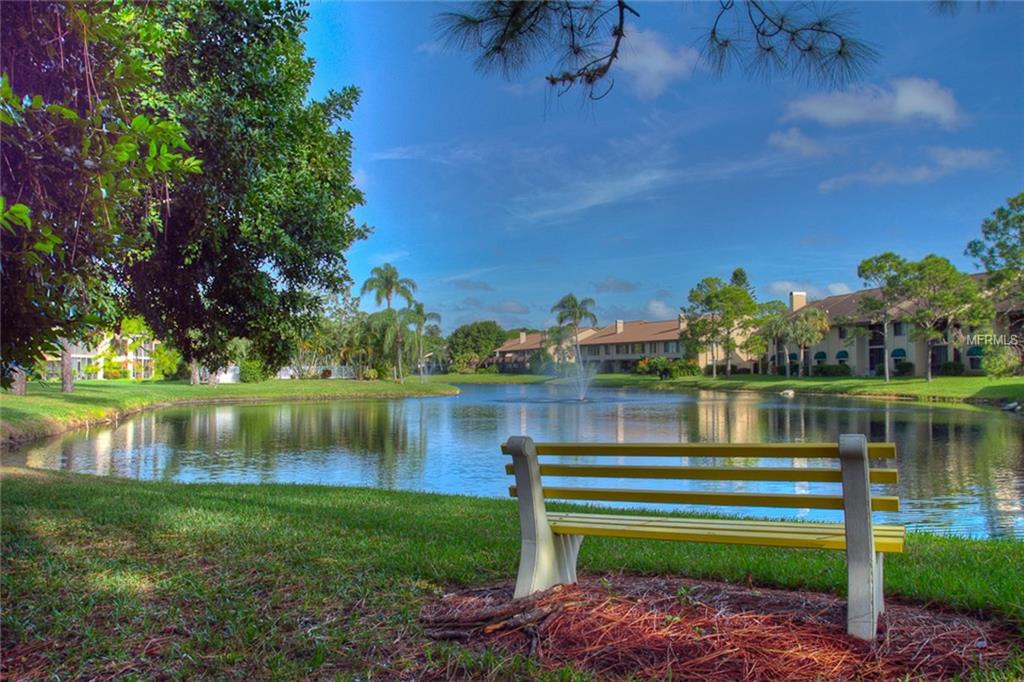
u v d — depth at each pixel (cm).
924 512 1073
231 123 870
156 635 372
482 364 11425
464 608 392
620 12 530
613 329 10338
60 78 428
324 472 1614
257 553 546
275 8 923
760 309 6962
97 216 375
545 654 331
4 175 371
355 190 1396
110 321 859
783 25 452
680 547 591
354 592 437
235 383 6109
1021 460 1638
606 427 2673
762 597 388
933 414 3031
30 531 635
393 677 319
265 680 316
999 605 358
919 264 4606
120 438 2366
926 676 292
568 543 414
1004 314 4519
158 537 605
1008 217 4012
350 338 6988
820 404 3812
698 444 352
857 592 324
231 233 1020
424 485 1424
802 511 1084
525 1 500
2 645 360
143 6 648
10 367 412
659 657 318
